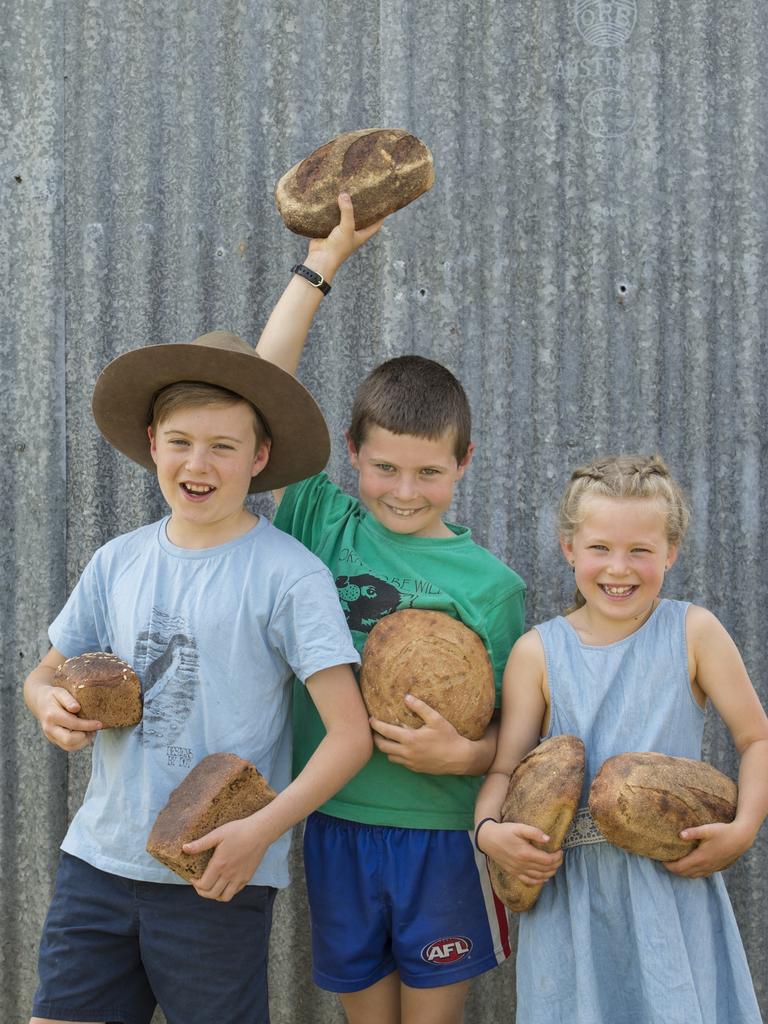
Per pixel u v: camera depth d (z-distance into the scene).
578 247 2.65
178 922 1.93
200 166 2.69
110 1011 1.99
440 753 2.02
